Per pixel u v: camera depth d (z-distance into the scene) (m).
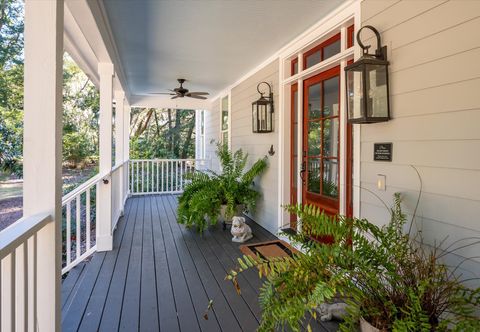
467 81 1.71
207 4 2.71
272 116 4.27
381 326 1.40
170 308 2.35
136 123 13.03
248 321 2.18
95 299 2.47
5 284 1.23
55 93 1.58
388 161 2.24
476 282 1.67
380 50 2.23
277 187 4.18
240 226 3.98
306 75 3.51
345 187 2.99
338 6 2.75
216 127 7.62
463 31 1.73
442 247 1.85
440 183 1.87
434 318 1.39
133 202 6.79
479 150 1.66
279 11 2.85
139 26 3.18
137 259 3.35
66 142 7.43
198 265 3.19
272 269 1.51
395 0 2.18
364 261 1.52
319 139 3.45
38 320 1.57
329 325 2.13
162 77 5.52
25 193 1.56
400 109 2.14
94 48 3.10
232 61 4.48
